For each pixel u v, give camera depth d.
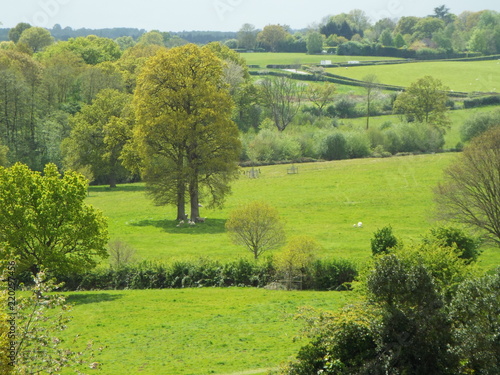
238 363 31.19
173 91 71.12
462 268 33.47
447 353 23.02
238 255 56.28
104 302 44.69
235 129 73.00
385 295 24.44
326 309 39.75
